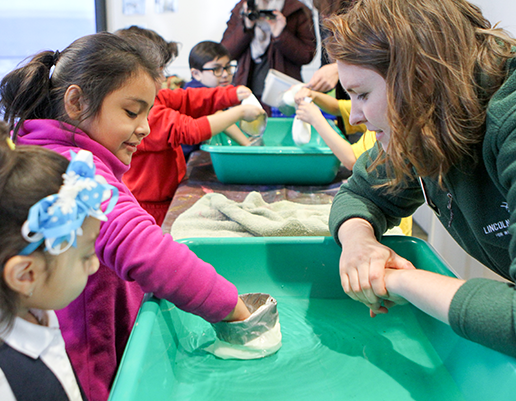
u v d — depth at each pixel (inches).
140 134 28.1
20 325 18.9
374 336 30.5
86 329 29.0
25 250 17.0
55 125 26.1
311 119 54.1
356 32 22.9
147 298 26.1
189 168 63.6
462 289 20.5
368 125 26.1
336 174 57.9
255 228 39.9
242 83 99.9
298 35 98.4
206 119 57.1
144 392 20.7
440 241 66.4
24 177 17.2
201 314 26.2
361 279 26.2
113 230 24.3
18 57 121.7
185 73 118.9
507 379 20.3
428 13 21.4
